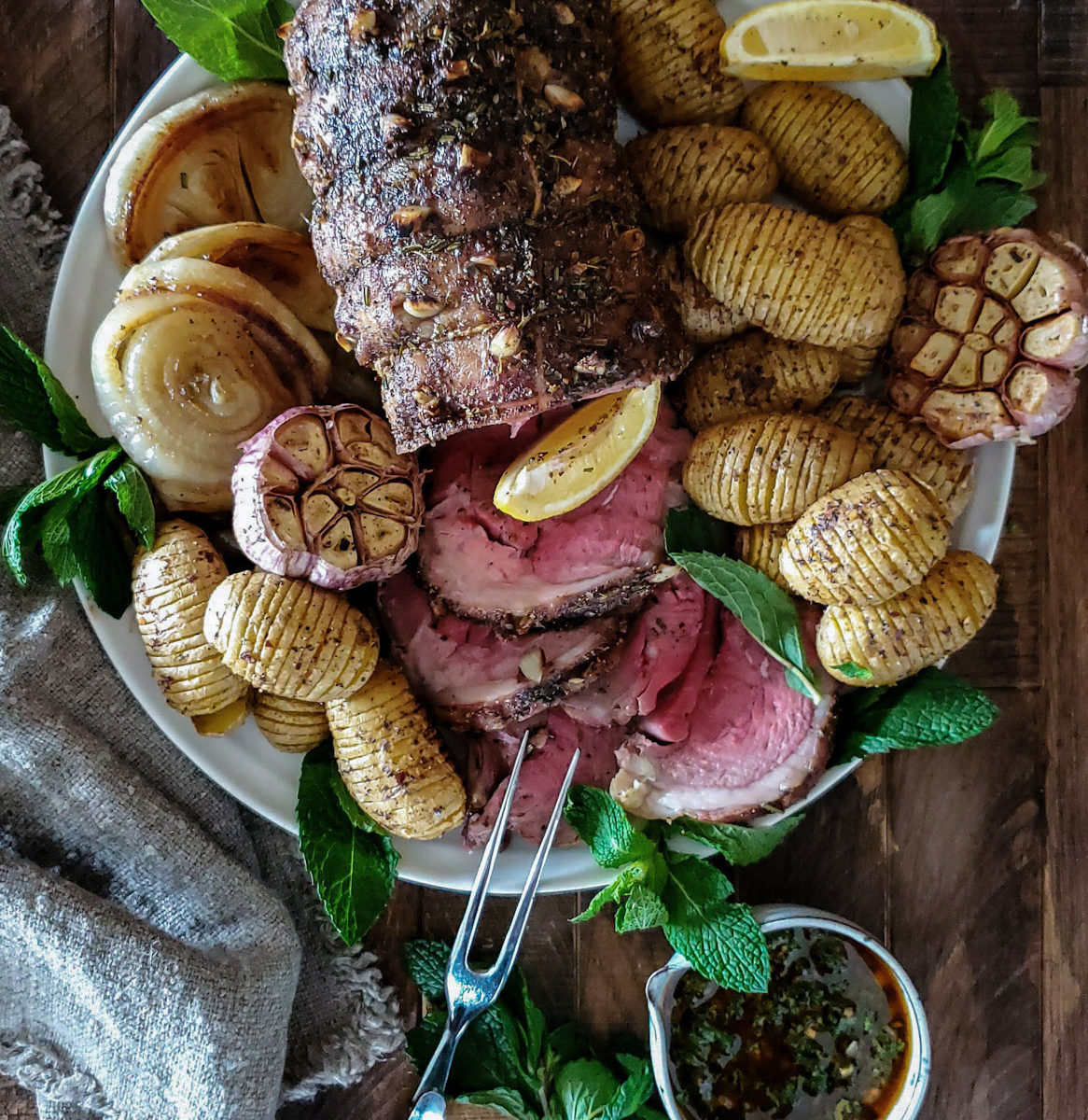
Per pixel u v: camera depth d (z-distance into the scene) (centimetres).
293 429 37
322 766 42
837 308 38
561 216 33
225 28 39
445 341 34
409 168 33
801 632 41
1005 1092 48
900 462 41
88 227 40
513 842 44
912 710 41
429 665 43
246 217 42
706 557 40
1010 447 42
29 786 44
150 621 39
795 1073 45
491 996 42
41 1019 45
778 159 41
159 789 45
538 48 33
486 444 43
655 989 42
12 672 43
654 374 35
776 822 43
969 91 46
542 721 45
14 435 43
